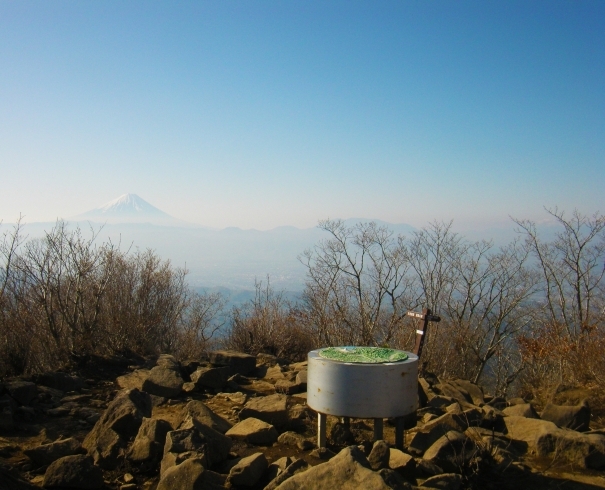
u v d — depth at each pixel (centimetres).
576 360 884
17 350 811
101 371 855
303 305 1523
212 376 775
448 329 1667
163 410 668
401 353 530
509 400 808
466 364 1731
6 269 893
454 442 479
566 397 729
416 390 510
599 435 516
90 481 431
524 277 1803
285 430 584
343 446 535
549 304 1667
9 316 841
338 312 1527
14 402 607
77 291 941
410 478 452
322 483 371
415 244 1827
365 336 1442
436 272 1791
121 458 475
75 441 500
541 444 511
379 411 484
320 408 498
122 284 1126
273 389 790
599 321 1222
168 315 1343
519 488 446
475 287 1833
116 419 505
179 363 880
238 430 548
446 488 425
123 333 1068
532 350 1090
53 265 930
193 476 400
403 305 1577
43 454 471
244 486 432
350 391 486
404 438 558
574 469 484
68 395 703
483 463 460
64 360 871
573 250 1705
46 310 875
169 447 449
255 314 1468
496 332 1789
